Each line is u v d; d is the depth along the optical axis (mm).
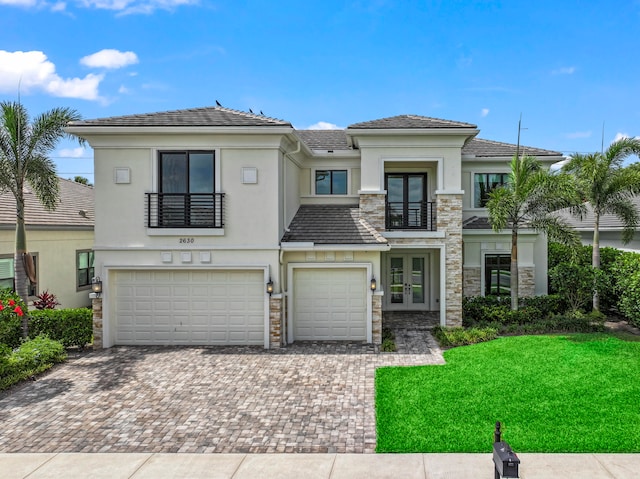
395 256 19781
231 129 13383
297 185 17297
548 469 6637
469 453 7195
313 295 14711
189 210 13914
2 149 13539
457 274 15984
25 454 7395
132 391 10234
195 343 14250
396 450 7316
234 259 13898
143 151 13859
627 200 17109
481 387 9867
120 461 7129
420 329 16219
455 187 15922
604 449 7188
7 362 11039
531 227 16078
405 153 15961
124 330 14297
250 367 11867
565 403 8930
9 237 16500
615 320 16812
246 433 8102
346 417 8727
